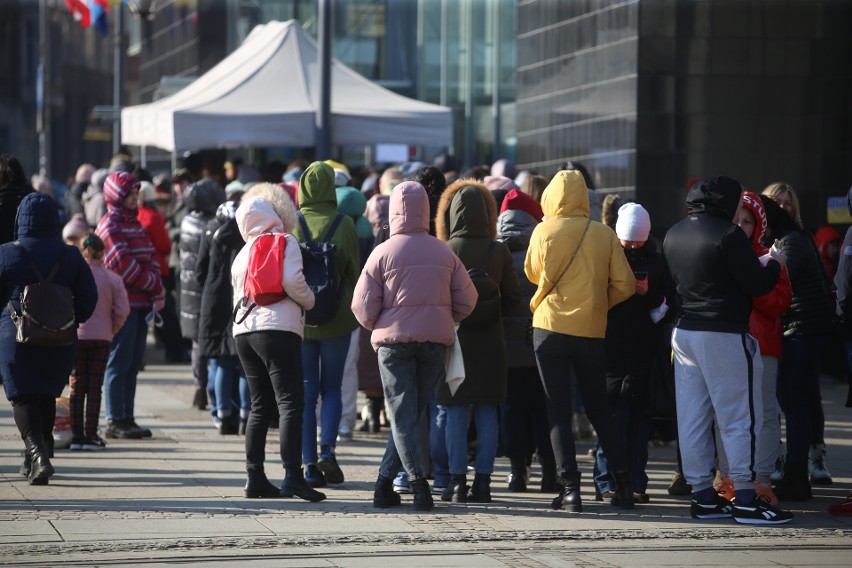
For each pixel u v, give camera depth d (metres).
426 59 70.12
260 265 15.92
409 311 15.52
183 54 58.44
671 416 16.42
